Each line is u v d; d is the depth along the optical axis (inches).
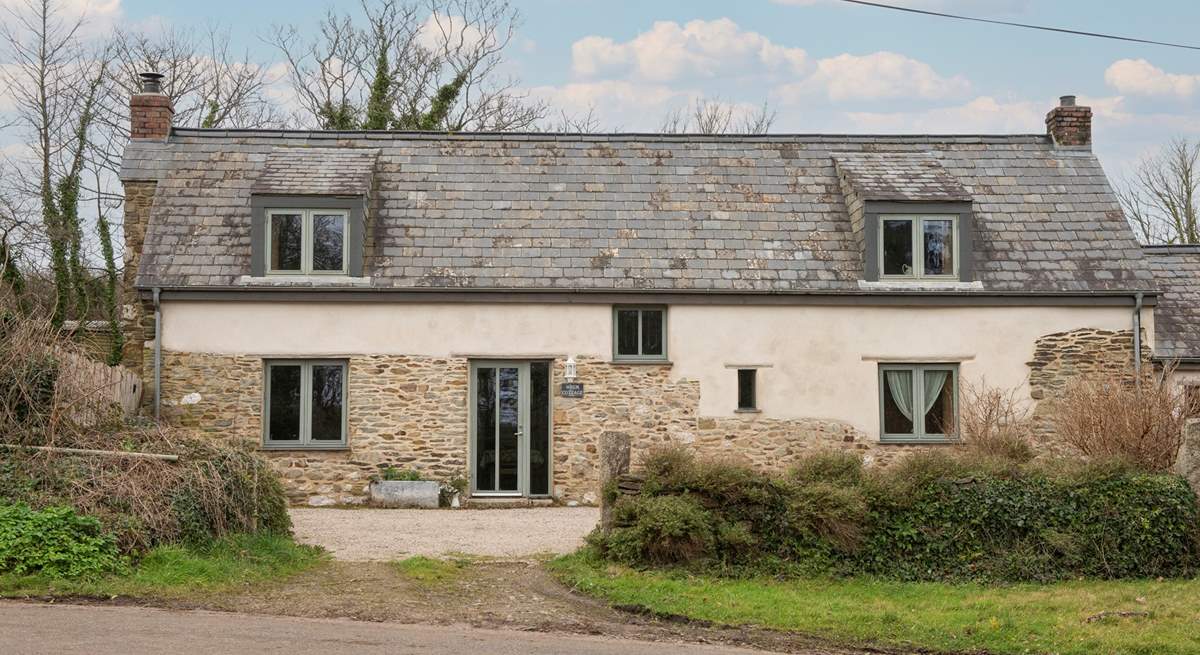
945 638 369.1
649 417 693.9
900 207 710.5
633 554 460.1
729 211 740.0
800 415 701.3
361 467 679.1
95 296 1135.6
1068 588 440.8
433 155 766.5
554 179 754.2
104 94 1198.9
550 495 690.8
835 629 377.1
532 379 697.6
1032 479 477.7
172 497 441.1
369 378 682.8
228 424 674.8
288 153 745.6
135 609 366.9
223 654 313.4
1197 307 773.3
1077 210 757.3
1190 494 472.4
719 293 695.1
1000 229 740.7
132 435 494.0
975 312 711.1
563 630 372.2
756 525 467.8
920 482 475.5
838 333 706.8
